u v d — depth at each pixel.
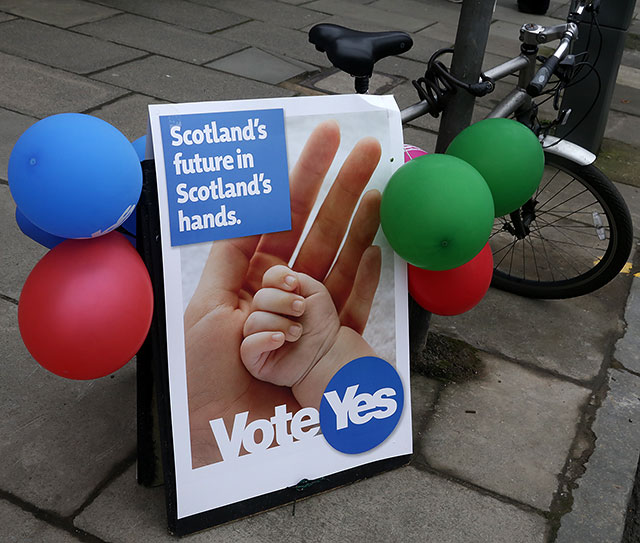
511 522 2.40
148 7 7.30
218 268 2.05
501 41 8.02
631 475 2.66
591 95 5.29
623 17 4.99
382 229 2.19
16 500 2.27
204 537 2.21
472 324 3.45
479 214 2.02
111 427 2.58
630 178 5.30
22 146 1.62
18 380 2.73
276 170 2.08
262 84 5.81
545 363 3.24
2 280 3.26
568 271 4.01
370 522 2.33
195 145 1.95
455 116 2.67
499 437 2.76
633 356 3.36
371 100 2.21
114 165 1.66
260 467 2.24
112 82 5.44
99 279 1.77
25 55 5.68
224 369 2.11
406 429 2.50
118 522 2.23
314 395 2.28
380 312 2.36
